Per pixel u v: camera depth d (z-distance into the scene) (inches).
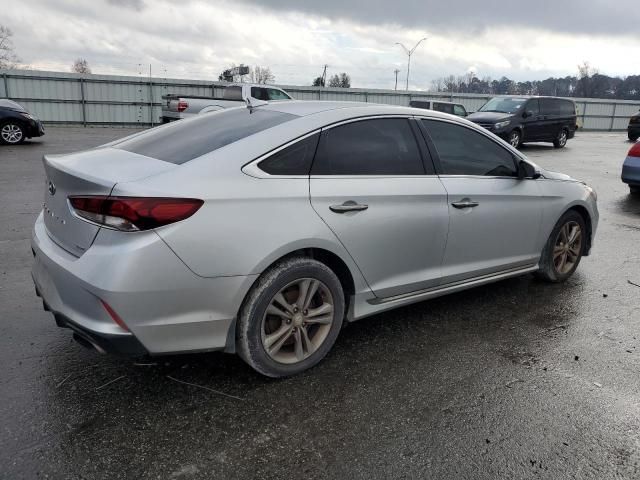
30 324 146.8
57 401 112.5
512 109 722.2
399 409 115.2
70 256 109.8
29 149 545.6
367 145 135.9
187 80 1079.0
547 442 105.7
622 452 103.5
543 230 181.5
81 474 92.2
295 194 118.4
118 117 1045.2
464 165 157.3
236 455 98.9
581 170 539.5
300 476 94.2
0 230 238.7
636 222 308.5
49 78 978.1
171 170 110.3
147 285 101.7
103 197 103.3
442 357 139.0
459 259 156.0
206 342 111.9
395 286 141.1
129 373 124.7
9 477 90.4
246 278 111.9
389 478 94.4
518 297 183.3
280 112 136.1
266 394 118.7
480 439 106.0
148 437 102.6
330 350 140.6
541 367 135.5
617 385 127.8
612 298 185.2
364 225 129.3
